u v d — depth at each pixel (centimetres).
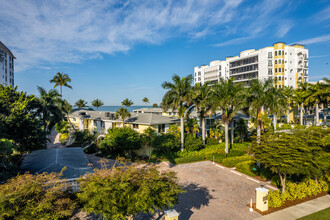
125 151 2938
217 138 3781
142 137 2950
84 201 887
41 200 821
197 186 1825
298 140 1525
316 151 1495
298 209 1384
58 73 5431
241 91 2686
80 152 2200
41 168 1554
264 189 1401
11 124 1900
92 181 891
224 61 9338
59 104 4591
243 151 2930
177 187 985
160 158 2891
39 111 3375
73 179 1244
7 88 2320
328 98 4222
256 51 7675
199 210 1394
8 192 778
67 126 4684
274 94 2497
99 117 4394
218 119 4384
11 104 2152
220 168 2383
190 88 2927
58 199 866
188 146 2997
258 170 2109
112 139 2909
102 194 804
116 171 970
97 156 3109
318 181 1750
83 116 4947
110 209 796
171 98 2931
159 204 906
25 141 2078
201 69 10800
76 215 1253
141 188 872
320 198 1551
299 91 5284
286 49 7169
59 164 1619
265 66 7244
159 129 3422
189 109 3111
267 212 1354
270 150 1522
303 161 1406
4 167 1425
